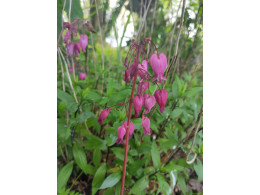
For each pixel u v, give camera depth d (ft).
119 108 0.74
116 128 0.70
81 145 0.87
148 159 0.85
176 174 0.79
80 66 1.03
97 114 0.98
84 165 0.77
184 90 0.88
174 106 0.89
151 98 0.57
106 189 0.82
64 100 0.75
